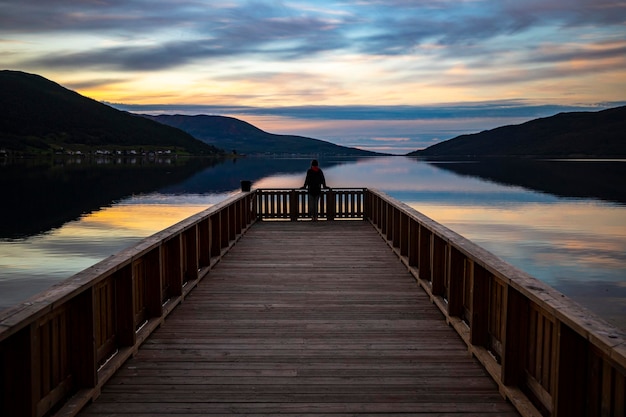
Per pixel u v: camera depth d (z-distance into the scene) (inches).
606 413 95.9
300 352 170.9
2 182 2235.5
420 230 258.7
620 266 593.6
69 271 576.1
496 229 895.1
